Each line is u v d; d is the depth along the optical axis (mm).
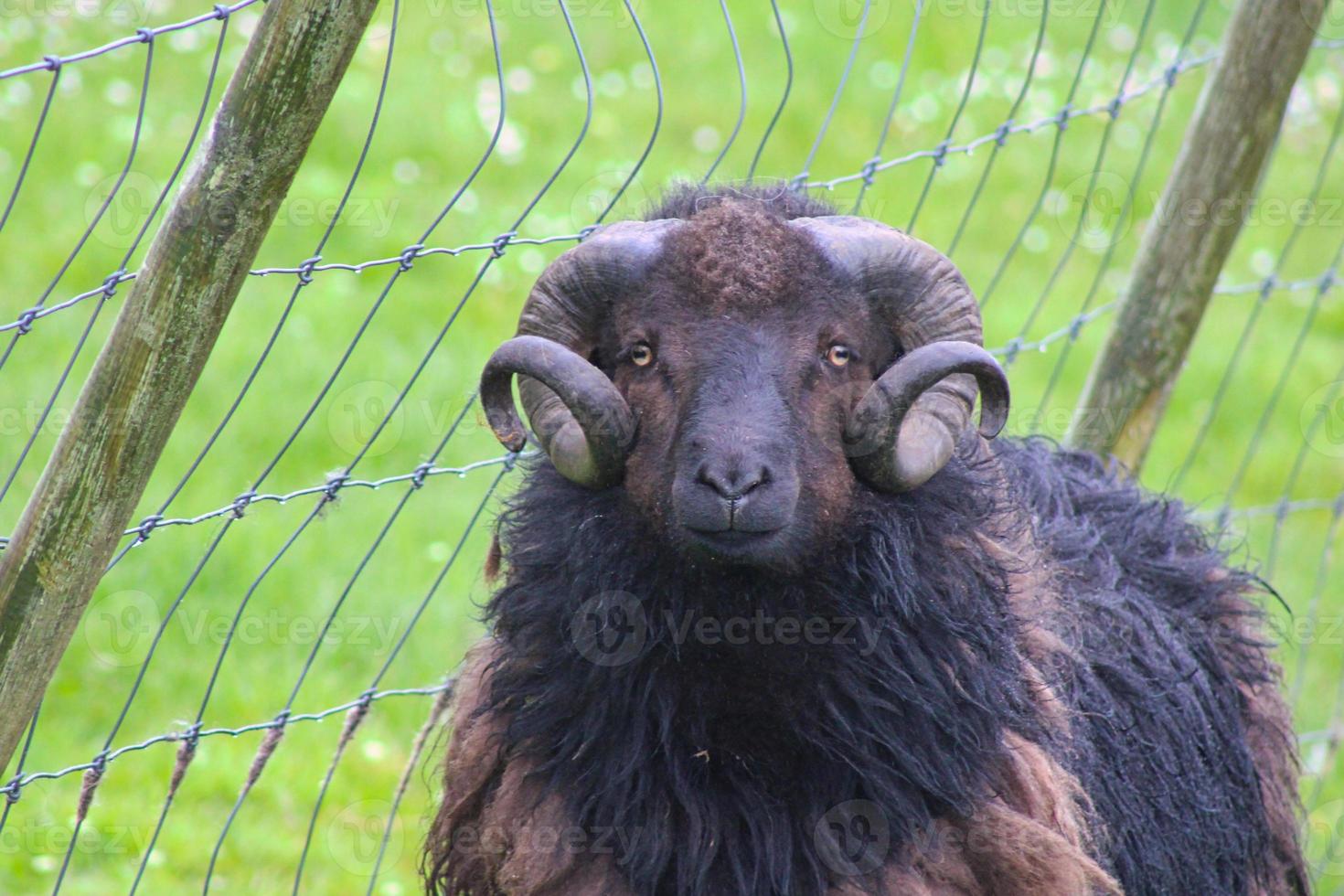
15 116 39094
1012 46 49250
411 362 31062
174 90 42094
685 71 47000
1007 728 12703
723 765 12219
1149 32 50062
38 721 21438
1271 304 39062
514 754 12695
